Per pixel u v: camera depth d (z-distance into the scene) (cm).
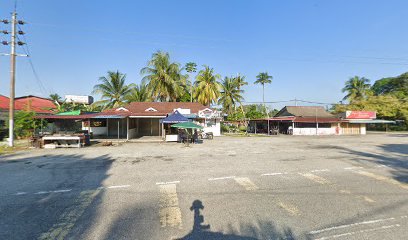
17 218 469
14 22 1722
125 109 2881
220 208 521
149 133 2970
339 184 714
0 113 2489
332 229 419
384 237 389
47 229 421
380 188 673
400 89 5441
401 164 1045
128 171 898
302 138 2736
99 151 1484
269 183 725
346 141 2302
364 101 4609
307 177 801
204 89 3772
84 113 2280
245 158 1205
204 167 971
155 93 3484
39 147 1658
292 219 462
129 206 534
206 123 3100
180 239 386
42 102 3553
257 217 471
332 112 4919
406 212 496
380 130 4769
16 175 839
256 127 4247
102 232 409
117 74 3631
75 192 639
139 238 389
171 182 738
